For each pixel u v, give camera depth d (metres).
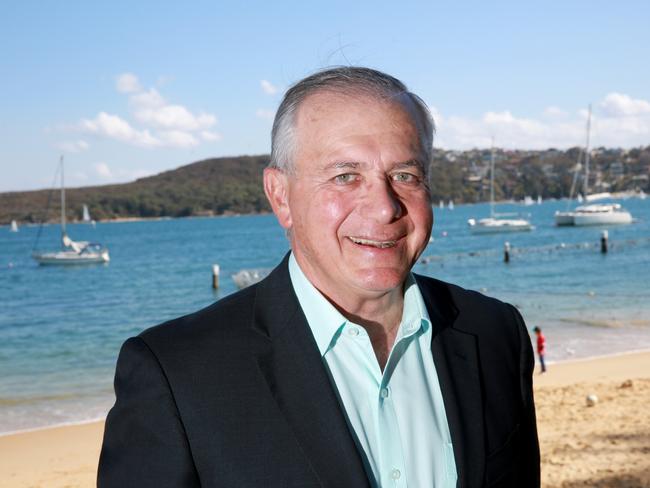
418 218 1.75
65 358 22.11
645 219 104.69
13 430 13.02
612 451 8.18
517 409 1.94
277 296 1.78
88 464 10.74
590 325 23.14
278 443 1.59
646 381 13.07
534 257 53.47
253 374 1.65
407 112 1.73
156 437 1.59
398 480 1.68
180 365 1.63
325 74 1.75
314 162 1.70
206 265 61.94
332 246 1.70
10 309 37.56
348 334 1.74
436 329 1.90
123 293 43.16
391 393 1.75
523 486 1.90
